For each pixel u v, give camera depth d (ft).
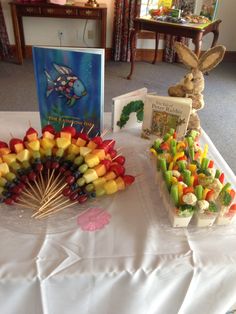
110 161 2.40
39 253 1.83
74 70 2.66
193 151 2.45
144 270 1.77
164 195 2.23
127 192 2.39
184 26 8.73
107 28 11.84
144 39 12.28
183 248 1.93
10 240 1.92
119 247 1.90
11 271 1.72
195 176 2.16
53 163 2.32
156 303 1.95
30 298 1.80
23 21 11.45
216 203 2.05
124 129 3.31
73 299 1.85
